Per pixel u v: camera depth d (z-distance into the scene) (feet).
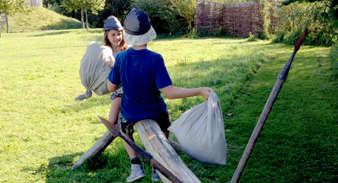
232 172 19.38
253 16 91.35
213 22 101.55
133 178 16.06
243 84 37.32
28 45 87.86
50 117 29.66
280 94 33.14
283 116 27.53
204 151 13.64
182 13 105.70
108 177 19.01
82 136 25.22
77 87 39.78
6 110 31.71
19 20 150.51
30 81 43.16
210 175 19.17
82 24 143.02
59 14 170.91
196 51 65.21
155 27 114.83
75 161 21.24
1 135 25.71
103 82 18.24
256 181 18.57
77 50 74.69
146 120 14.74
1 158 21.90
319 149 21.84
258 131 11.78
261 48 65.10
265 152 21.66
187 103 30.78
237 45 73.00
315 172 19.27
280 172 19.39
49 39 99.25
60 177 19.40
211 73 42.86
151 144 13.89
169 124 15.43
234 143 22.99
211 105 13.20
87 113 30.32
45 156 22.09
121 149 21.53
